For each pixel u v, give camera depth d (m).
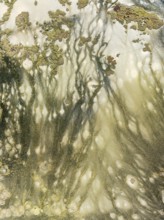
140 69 4.47
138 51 4.55
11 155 4.15
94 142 4.11
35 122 4.33
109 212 3.71
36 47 4.66
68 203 3.80
